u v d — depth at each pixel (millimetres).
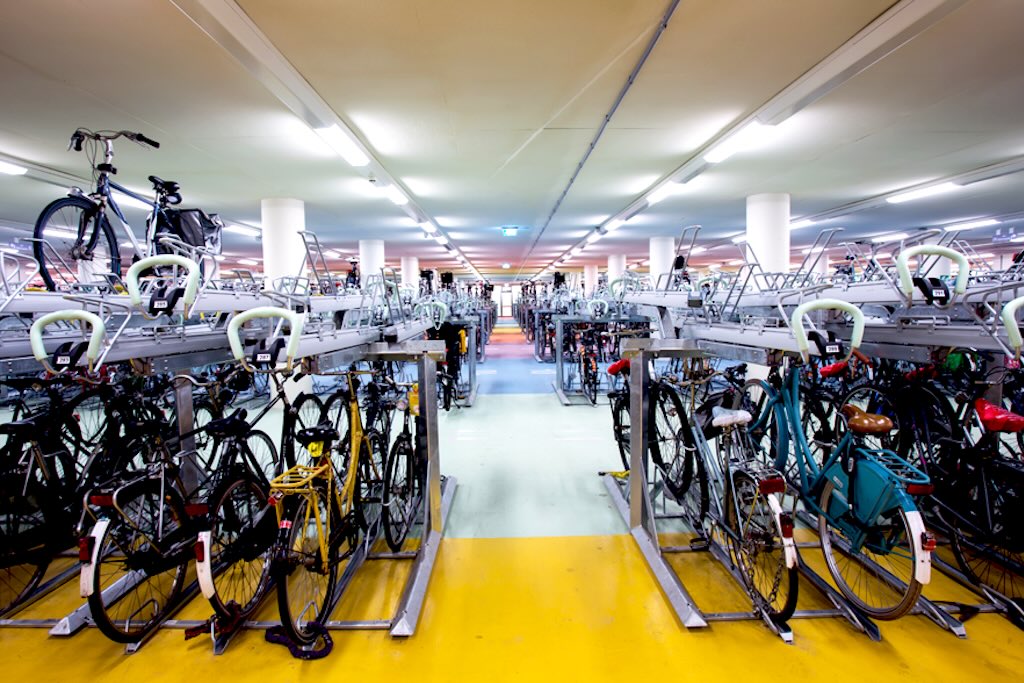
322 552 2020
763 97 3639
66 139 4090
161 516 2111
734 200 7141
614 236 10922
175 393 2957
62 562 2758
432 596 2338
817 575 2389
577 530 2994
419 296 5941
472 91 3447
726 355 2588
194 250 2570
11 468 2408
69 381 2613
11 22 2488
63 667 1929
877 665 1858
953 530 2408
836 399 2938
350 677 1855
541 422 5613
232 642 2047
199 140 4211
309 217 7922
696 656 1926
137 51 2785
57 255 2768
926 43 2867
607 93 3527
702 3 2504
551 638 2041
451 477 3764
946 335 2348
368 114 3818
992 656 1893
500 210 7906
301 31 2684
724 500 2420
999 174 5711
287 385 6367
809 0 2494
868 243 2922
